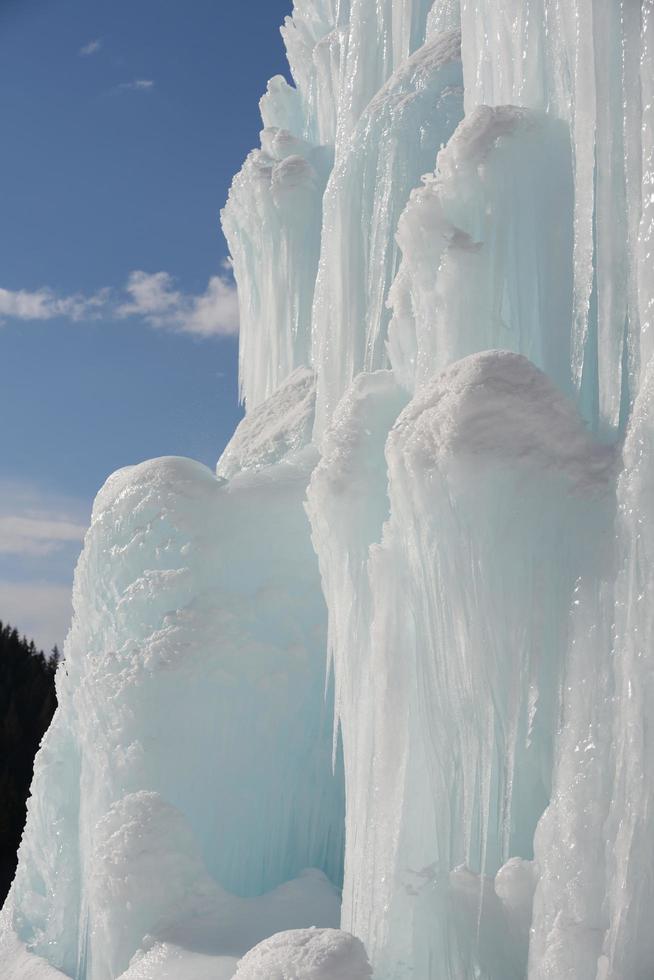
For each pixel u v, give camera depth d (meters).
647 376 5.22
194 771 8.44
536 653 5.65
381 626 6.42
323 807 8.72
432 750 6.04
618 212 5.86
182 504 9.05
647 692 4.94
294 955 5.76
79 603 9.84
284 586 8.90
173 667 8.50
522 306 6.88
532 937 5.27
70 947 9.20
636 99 5.66
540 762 5.84
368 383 7.61
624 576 5.17
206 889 7.89
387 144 9.55
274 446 10.80
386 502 7.13
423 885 5.95
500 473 5.67
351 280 9.84
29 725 24.86
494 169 6.85
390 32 11.74
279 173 12.35
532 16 6.99
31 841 10.08
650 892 4.87
